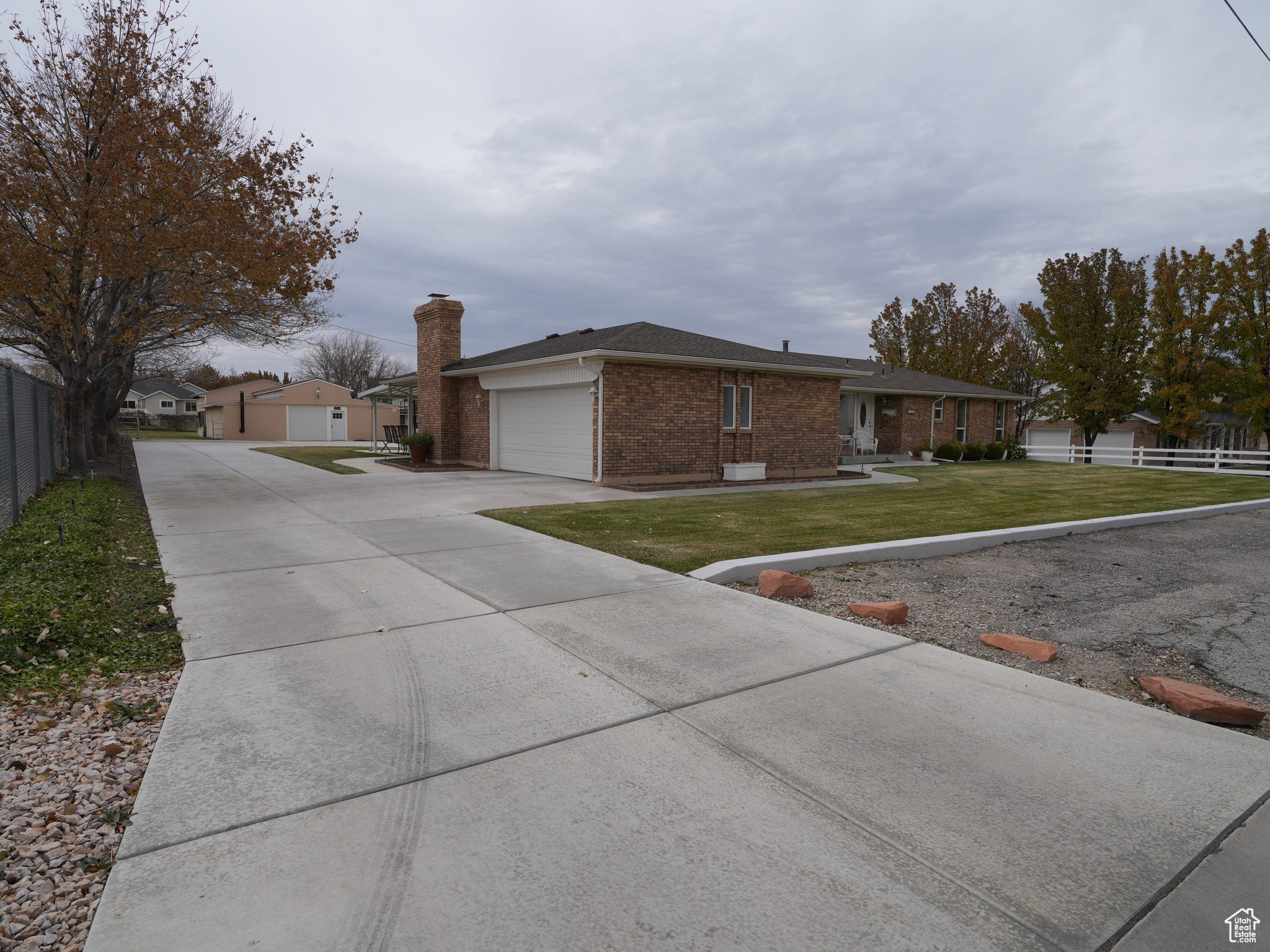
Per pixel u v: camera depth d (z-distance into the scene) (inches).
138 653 177.3
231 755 126.1
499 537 338.3
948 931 84.3
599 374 555.2
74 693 151.0
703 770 123.5
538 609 220.5
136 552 297.3
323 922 84.1
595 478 574.9
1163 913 88.3
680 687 161.3
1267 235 924.0
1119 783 121.3
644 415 582.2
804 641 195.3
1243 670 185.2
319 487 555.5
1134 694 167.5
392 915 85.5
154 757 124.6
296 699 151.2
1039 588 265.7
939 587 264.8
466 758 126.6
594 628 202.5
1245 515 475.5
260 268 458.3
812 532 354.9
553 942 81.3
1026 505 480.1
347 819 106.9
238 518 392.5
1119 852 101.1
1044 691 163.8
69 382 532.4
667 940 81.9
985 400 1108.5
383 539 331.3
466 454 796.6
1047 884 93.5
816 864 97.2
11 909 86.7
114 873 92.9
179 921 83.8
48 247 422.9
